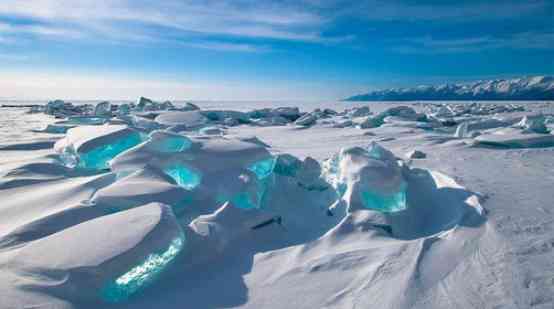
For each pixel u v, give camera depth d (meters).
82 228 2.52
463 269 2.33
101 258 2.16
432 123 16.84
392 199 3.77
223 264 2.62
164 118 14.77
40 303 1.87
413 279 2.22
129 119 15.81
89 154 5.38
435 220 3.62
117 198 3.22
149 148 4.64
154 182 3.67
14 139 10.97
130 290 2.17
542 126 11.66
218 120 20.69
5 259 2.26
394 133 13.41
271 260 2.66
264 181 4.29
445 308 1.94
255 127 17.94
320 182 4.63
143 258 2.26
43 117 23.03
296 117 24.33
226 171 4.07
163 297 2.17
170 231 2.50
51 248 2.29
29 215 3.52
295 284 2.29
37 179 4.77
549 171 5.84
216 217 3.07
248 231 3.06
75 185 4.15
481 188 4.45
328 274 2.38
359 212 3.43
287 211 3.90
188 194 3.49
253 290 2.25
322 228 3.49
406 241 2.80
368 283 2.23
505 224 3.07
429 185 4.72
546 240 2.72
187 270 2.44
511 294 2.03
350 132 14.21
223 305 2.10
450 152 8.50
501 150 8.71
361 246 2.76
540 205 3.65
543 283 2.12
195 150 4.45
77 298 1.97
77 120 16.72
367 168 4.02
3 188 4.42
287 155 4.96
